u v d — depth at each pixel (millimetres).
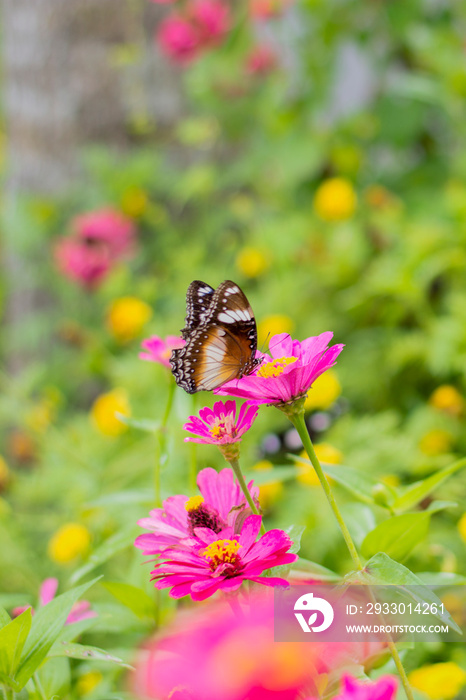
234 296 924
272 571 883
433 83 2031
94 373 1979
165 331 1849
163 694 860
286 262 1918
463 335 1520
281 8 2207
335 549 1207
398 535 932
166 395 1667
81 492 1513
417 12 2188
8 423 2107
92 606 1001
